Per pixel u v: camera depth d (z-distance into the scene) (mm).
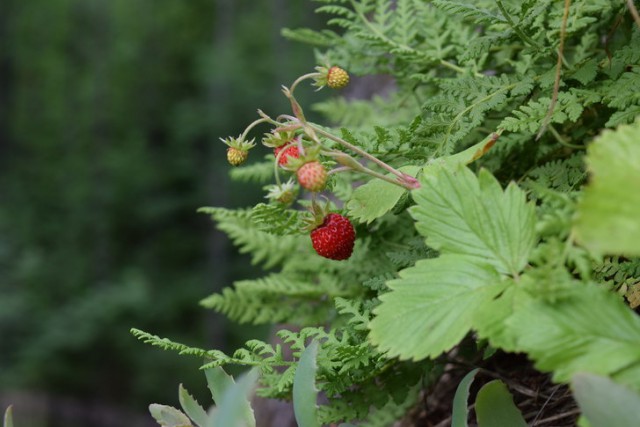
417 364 404
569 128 420
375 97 531
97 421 3258
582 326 309
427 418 455
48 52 4867
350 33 472
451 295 330
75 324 3361
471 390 435
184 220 4301
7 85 4762
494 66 452
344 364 382
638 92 377
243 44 4613
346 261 455
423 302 331
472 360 437
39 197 4301
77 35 4957
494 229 335
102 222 4168
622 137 307
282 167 364
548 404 405
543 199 375
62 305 3629
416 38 462
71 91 4766
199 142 4457
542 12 398
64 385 3279
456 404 346
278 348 382
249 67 4477
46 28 4922
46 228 4156
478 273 332
